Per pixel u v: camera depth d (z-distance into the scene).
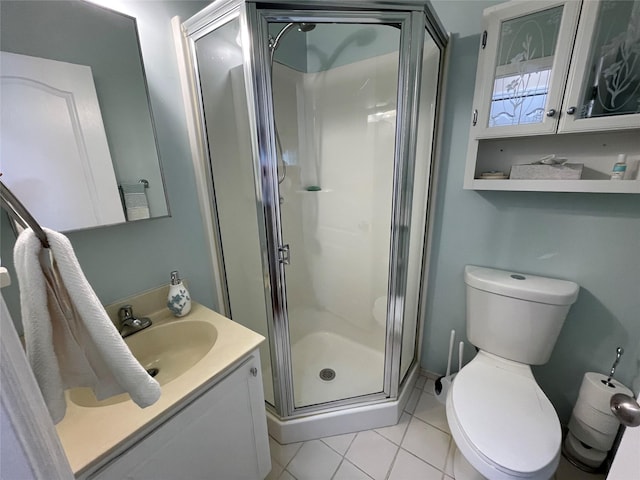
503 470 0.82
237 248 1.30
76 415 0.64
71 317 0.48
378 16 0.94
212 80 1.09
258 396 0.96
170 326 1.04
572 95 0.92
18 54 0.73
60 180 0.83
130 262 1.04
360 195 1.56
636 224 1.02
